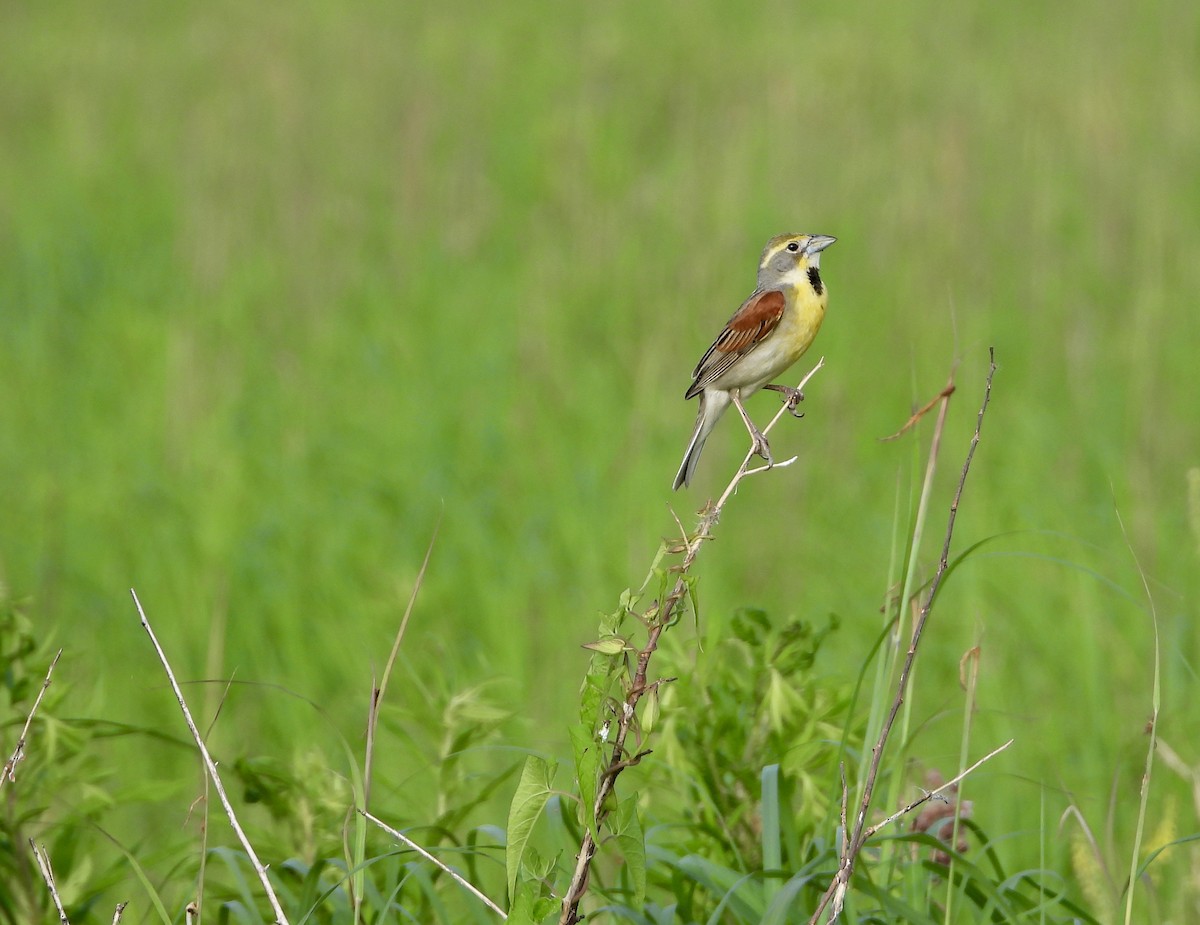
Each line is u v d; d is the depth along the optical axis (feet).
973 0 107.04
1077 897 21.22
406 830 19.20
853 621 34.60
